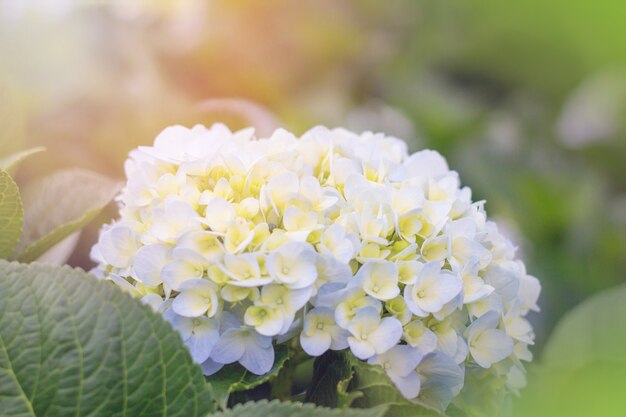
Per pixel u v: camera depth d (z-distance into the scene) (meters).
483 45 1.26
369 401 0.46
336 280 0.46
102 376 0.43
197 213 0.48
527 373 0.56
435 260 0.48
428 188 0.51
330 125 1.01
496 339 0.48
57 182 0.57
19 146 0.59
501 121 1.17
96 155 0.77
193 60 1.00
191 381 0.44
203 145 0.51
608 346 0.56
